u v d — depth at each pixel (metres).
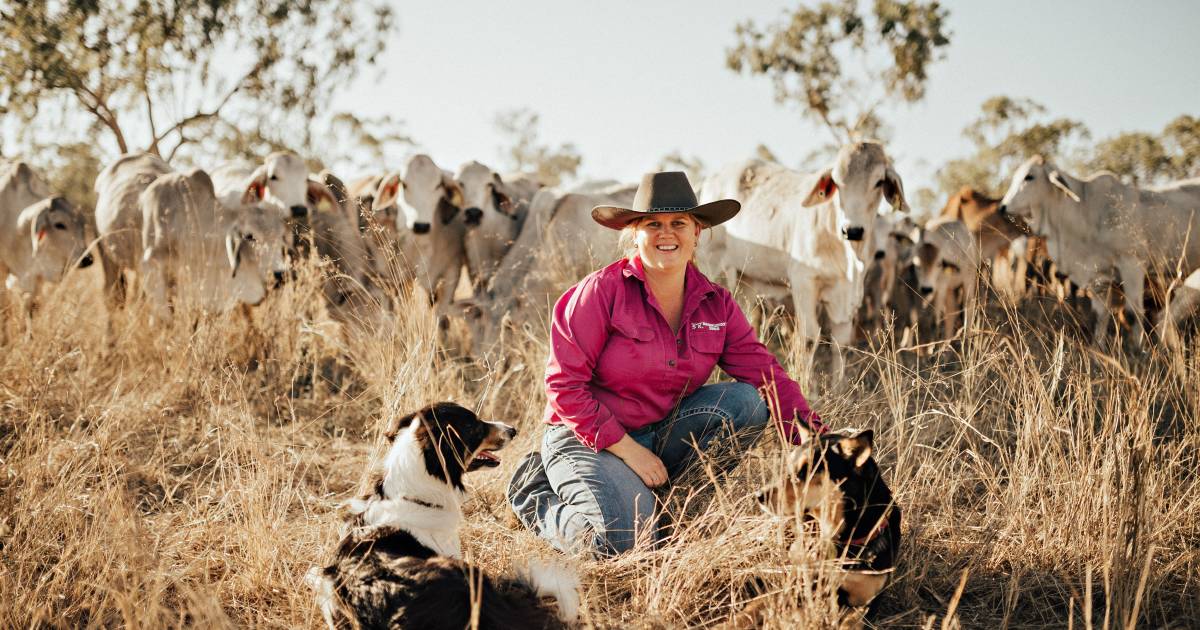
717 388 4.15
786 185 7.45
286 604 3.58
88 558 3.61
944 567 3.85
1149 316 8.30
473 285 8.60
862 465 3.31
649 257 3.89
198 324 6.63
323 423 5.89
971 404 5.05
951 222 8.92
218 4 14.41
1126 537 3.59
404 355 5.97
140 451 5.14
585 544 3.73
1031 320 7.17
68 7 13.39
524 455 4.49
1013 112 18.25
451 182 8.34
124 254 8.16
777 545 3.26
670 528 3.88
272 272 7.38
